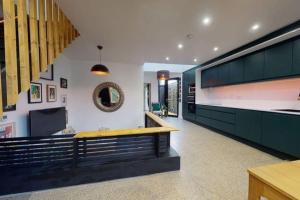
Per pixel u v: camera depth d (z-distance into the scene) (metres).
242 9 2.06
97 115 5.18
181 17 2.27
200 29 2.65
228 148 3.30
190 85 6.43
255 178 1.00
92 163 2.08
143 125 5.60
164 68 7.13
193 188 1.92
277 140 2.79
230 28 2.63
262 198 0.96
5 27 1.32
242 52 3.57
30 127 2.61
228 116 4.15
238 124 3.78
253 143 3.43
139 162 2.18
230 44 3.39
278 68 2.93
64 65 4.41
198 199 1.72
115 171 2.10
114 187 1.94
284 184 0.87
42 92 3.19
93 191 1.87
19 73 1.54
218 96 5.40
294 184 0.87
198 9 2.05
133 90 5.49
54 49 1.98
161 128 2.45
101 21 2.39
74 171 1.97
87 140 2.11
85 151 2.11
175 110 8.62
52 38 1.93
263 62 3.26
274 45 3.01
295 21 2.39
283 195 0.82
